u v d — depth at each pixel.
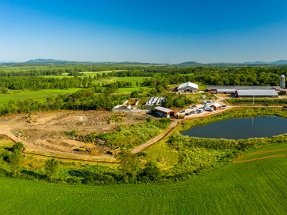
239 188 43.25
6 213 37.19
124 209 37.91
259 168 50.66
